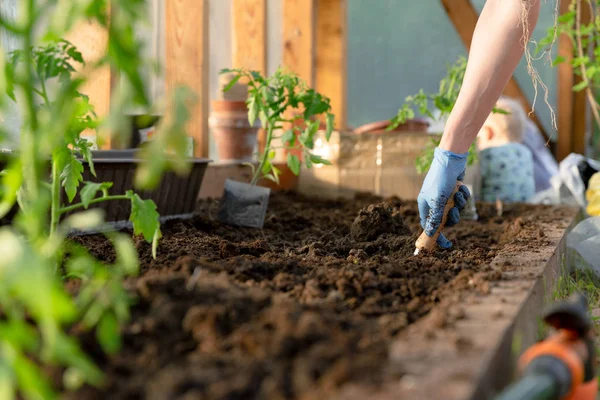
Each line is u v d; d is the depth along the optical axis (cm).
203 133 407
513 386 119
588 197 425
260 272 200
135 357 124
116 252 232
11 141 141
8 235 100
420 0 609
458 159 240
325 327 133
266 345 124
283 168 471
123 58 109
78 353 116
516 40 225
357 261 227
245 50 468
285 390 111
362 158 456
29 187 146
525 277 203
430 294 183
